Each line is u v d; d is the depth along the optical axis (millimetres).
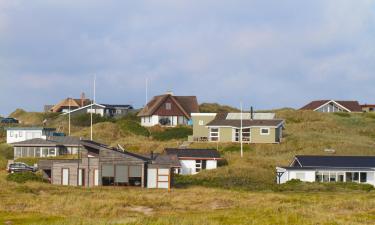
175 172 96938
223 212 52625
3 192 65438
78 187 75438
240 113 121562
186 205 58875
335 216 49469
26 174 83375
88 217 49531
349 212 53438
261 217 48344
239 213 51188
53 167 81125
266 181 88312
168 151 99750
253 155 104750
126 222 43656
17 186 70625
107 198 62188
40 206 55219
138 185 80250
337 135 121875
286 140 113000
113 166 79875
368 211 53906
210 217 48344
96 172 80188
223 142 112375
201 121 119438
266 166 96688
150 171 79875
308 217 48125
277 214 49531
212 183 84625
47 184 76938
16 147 107625
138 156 82875
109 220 45219
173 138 122625
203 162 97875
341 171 88938
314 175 88312
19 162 96188
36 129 121312
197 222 43688
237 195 66438
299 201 61188
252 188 80312
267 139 111750
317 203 58844
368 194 73125
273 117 120688
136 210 55344
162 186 79562
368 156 95438
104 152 80125
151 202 59812
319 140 112875
